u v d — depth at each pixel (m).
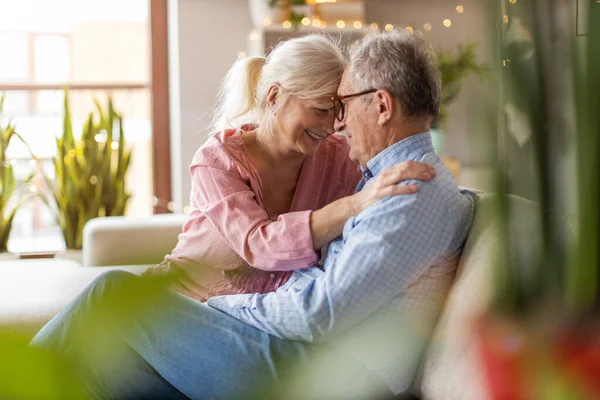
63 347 1.42
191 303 1.56
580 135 0.34
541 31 0.35
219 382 1.53
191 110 4.62
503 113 0.35
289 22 4.30
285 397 0.84
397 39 1.55
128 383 1.52
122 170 4.27
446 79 3.64
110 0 5.32
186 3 4.57
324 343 1.52
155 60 4.89
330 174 1.94
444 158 3.51
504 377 0.35
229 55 4.64
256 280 1.82
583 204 0.34
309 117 1.80
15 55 5.26
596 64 0.33
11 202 5.12
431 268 1.45
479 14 0.36
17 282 2.43
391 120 1.53
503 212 0.36
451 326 1.28
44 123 5.11
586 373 0.33
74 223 4.19
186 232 1.91
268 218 1.76
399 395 1.49
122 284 0.31
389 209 1.43
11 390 0.27
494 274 0.37
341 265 1.45
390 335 1.44
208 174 1.83
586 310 0.34
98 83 5.08
